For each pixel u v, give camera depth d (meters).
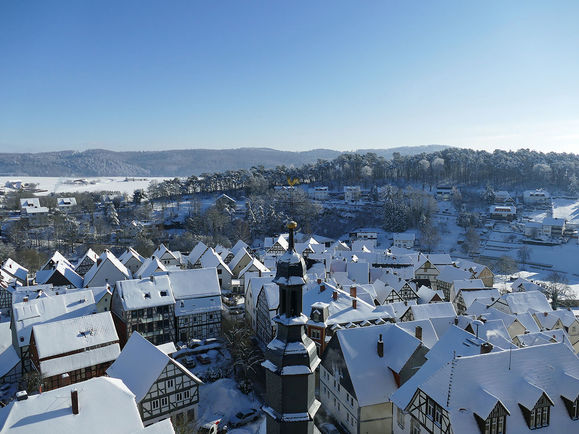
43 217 171.38
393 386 41.66
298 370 10.54
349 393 41.91
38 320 58.97
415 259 114.56
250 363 56.22
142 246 138.75
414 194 194.75
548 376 34.72
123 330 63.59
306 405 10.78
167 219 185.00
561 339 53.81
